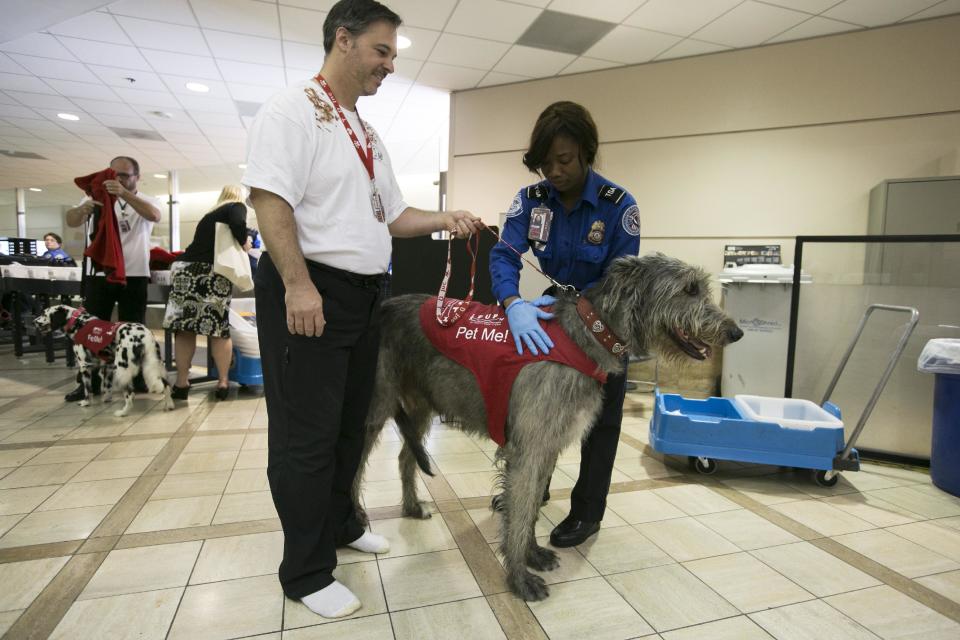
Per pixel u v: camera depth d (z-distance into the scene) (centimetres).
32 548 203
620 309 177
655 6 450
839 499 271
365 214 167
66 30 516
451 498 262
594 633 162
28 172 1220
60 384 499
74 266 830
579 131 177
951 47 459
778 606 178
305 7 469
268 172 140
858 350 354
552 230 205
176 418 387
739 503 265
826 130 504
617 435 217
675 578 194
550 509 258
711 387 503
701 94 548
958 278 373
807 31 490
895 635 164
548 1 447
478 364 183
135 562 194
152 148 977
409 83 639
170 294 423
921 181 446
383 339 214
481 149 659
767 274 432
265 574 188
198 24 503
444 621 166
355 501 218
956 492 276
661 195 573
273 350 161
